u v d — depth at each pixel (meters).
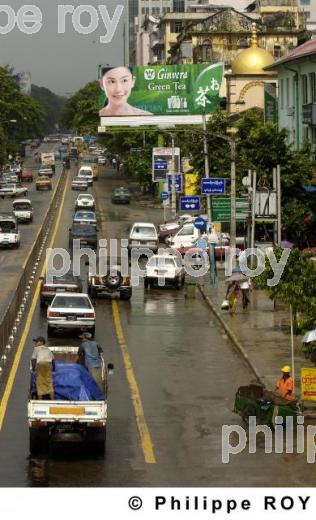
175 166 149.75
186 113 161.38
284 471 35.28
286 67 119.19
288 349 58.72
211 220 95.56
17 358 55.91
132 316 72.94
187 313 74.88
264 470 35.41
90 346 41.59
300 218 93.50
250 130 106.25
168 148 153.12
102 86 162.00
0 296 80.31
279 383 43.16
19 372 52.09
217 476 34.62
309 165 96.44
